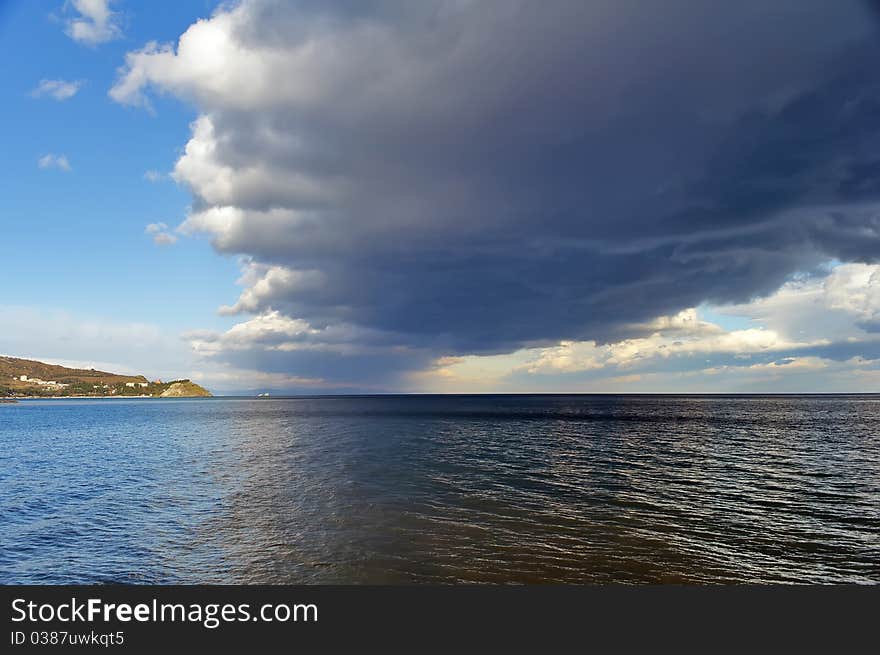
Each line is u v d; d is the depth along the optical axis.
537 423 83.81
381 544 17.30
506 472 32.81
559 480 29.73
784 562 15.74
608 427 74.06
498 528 19.19
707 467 34.84
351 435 63.34
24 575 15.16
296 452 45.59
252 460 40.16
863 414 107.94
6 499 25.61
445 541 17.59
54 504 24.31
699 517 20.84
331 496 25.38
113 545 17.69
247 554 16.50
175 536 18.61
